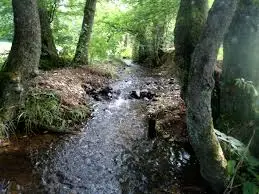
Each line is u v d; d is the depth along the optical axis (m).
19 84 6.32
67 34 12.90
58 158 5.79
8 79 6.26
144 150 6.31
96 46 14.40
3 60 10.02
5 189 4.65
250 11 4.62
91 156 5.98
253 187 3.91
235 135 4.80
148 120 7.89
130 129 7.34
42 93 7.34
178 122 7.20
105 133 7.05
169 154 6.13
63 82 9.03
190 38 5.30
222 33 3.64
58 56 11.52
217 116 5.41
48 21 11.27
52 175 5.22
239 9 4.71
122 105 9.08
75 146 6.33
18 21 6.16
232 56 4.89
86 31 12.25
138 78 13.66
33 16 6.21
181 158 5.97
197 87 3.81
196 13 5.34
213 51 3.69
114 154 6.11
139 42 19.47
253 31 4.64
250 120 4.76
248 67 4.80
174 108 8.12
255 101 4.77
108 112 8.39
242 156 4.01
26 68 6.41
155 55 18.50
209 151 4.04
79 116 7.54
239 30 4.73
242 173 4.20
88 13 12.14
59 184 4.99
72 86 9.09
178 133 6.82
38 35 6.41
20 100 6.54
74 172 5.39
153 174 5.43
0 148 5.84
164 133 6.93
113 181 5.20
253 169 4.22
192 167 5.64
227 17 3.57
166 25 18.36
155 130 7.07
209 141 4.00
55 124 6.90
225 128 5.01
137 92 10.23
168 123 7.25
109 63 16.31
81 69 11.62
